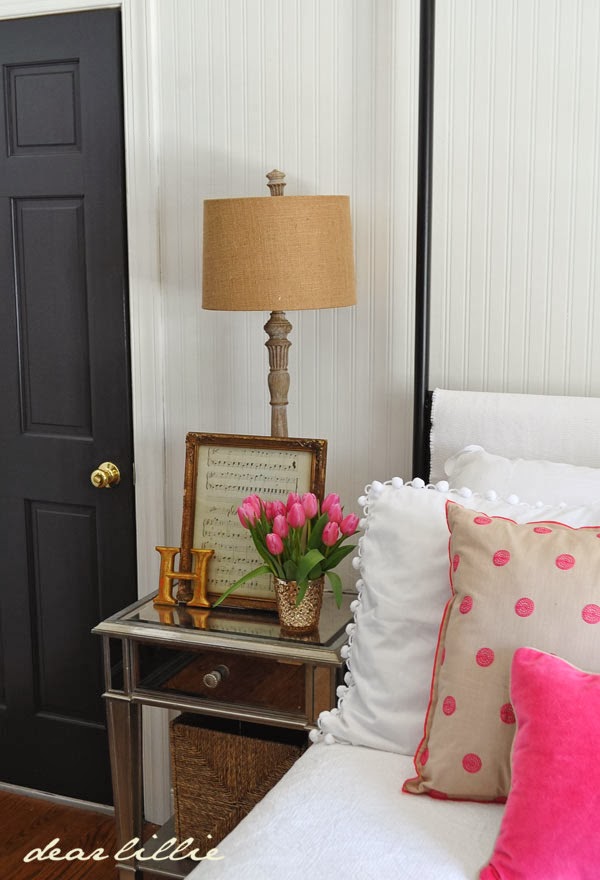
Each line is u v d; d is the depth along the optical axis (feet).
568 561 4.81
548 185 6.75
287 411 7.79
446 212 7.04
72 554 8.68
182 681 6.61
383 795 4.89
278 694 6.34
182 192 7.82
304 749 6.48
